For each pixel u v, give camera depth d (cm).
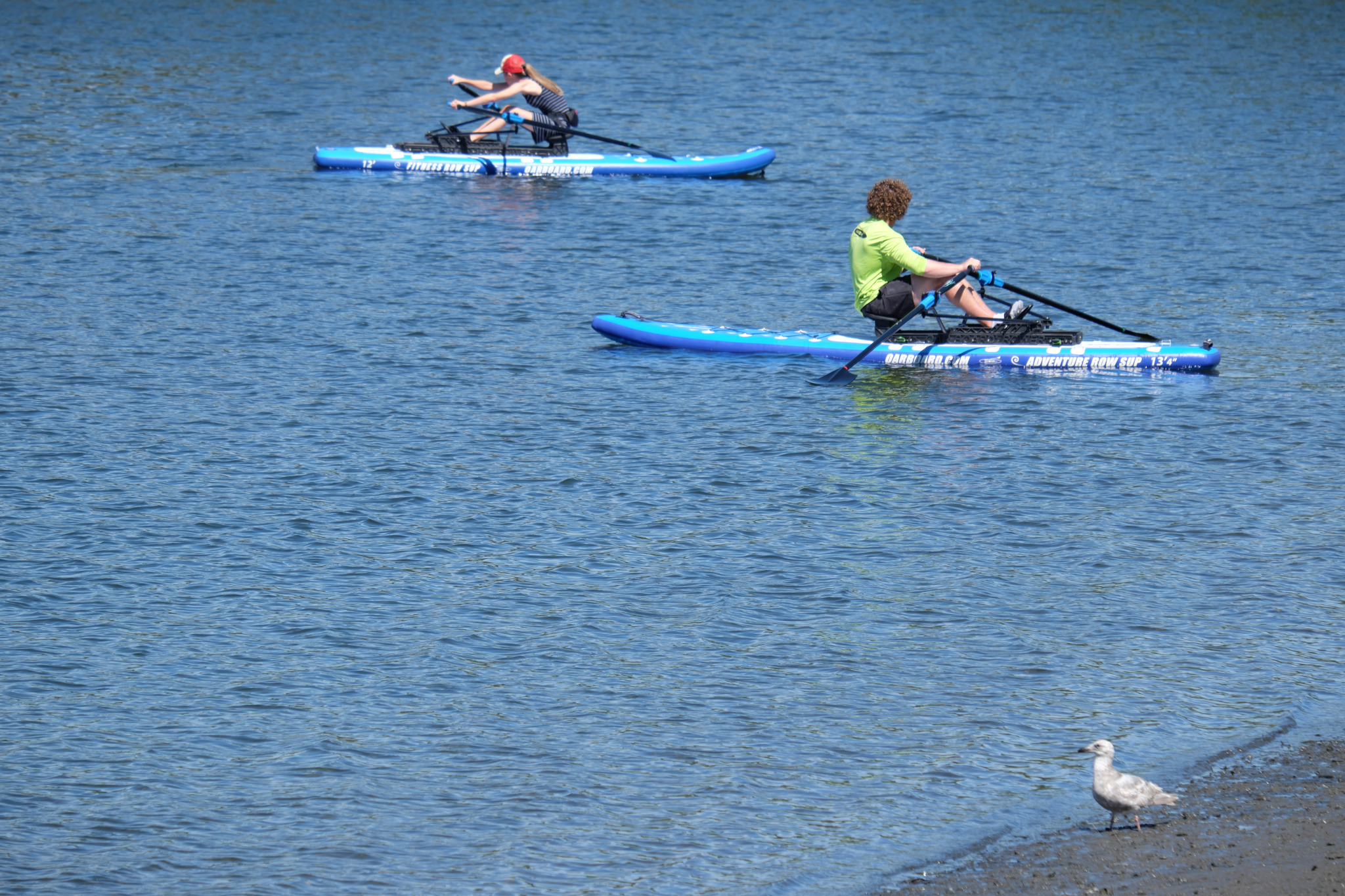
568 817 2797
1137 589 3891
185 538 4141
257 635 3562
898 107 12506
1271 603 3806
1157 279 7294
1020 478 4725
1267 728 3142
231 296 6744
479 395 5481
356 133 11119
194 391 5434
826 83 13712
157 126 11075
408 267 7350
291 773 2945
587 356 5997
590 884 2580
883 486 4641
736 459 4869
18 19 16575
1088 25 17988
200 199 8788
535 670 3403
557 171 9831
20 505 4334
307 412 5241
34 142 10294
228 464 4719
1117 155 10569
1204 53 15850
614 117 11944
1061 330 6006
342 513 4344
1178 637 3603
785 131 11444
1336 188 9412
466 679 3359
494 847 2695
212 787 2892
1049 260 7662
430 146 10025
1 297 6606
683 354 6084
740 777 2948
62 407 5206
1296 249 7881
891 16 18575
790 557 4081
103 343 5978
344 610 3709
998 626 3662
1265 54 15825
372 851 2681
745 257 7738
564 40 16175
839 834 2738
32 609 3669
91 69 13438
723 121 11844
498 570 3969
